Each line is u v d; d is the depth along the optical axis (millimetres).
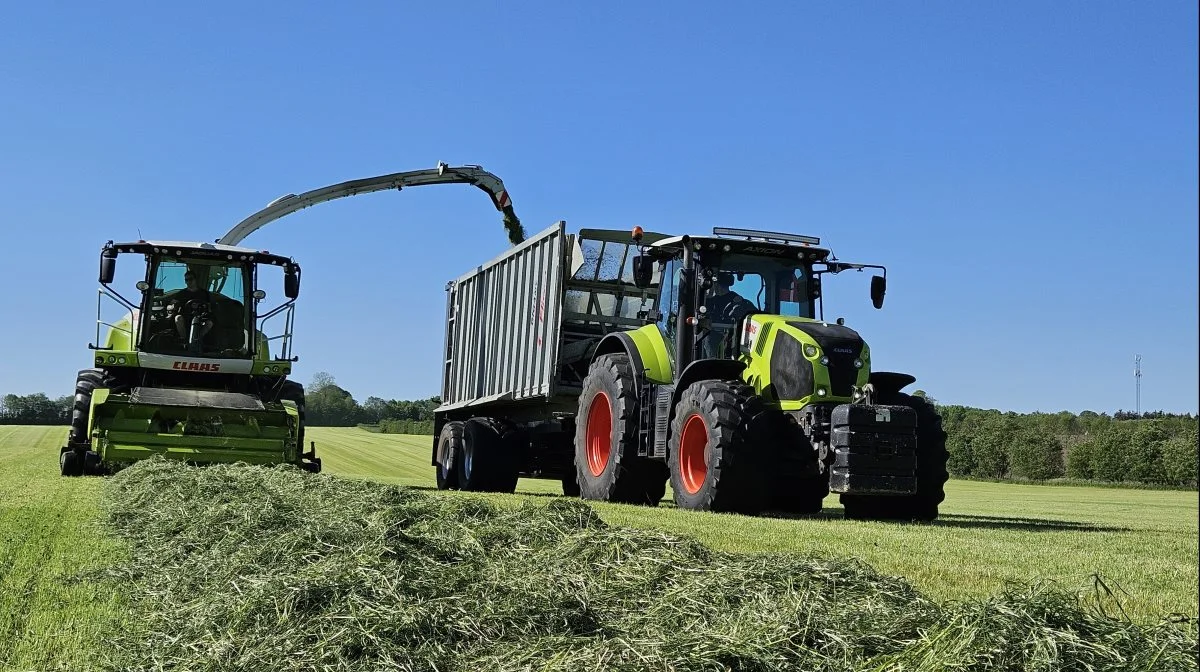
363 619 3945
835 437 8969
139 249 13070
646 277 10844
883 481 8875
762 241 10477
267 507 6742
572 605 4301
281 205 15430
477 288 15844
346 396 81312
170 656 3750
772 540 7074
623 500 11062
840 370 9367
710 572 4680
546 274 12773
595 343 12742
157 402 12227
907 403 9742
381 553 5020
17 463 16016
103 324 13039
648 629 3906
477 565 5113
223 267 13328
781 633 3674
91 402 12469
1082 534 9039
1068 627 3453
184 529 6570
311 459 13391
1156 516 15078
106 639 3939
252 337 13352
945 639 3445
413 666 3617
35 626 4121
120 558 5734
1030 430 38750
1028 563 6453
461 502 7242
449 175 15703
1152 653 3357
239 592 4422
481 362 15430
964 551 6926
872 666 3408
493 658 3650
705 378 10219
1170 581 6004
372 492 8250
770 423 9531
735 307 10484
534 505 7199
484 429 13891
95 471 12172
